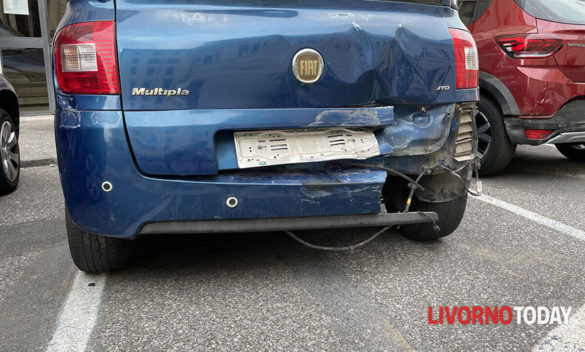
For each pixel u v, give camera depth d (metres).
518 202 4.24
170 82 2.16
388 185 3.13
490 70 4.84
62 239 3.32
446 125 2.61
